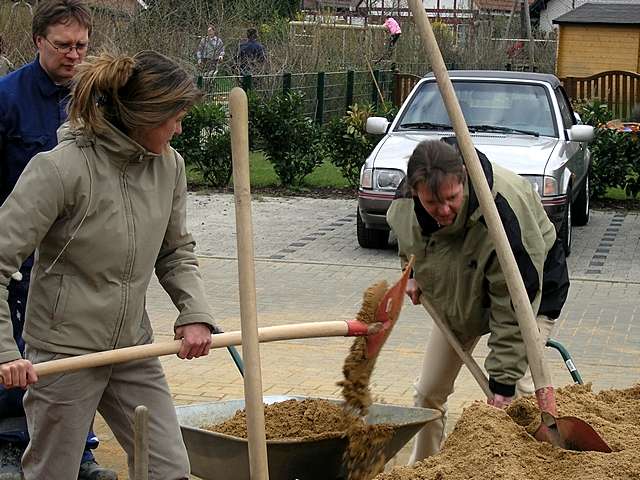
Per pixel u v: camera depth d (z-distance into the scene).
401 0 32.56
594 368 7.74
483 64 28.06
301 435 4.81
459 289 4.73
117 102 3.72
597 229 13.79
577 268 11.37
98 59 3.73
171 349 3.91
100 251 3.81
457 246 4.68
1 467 5.19
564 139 11.97
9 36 18.31
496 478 3.83
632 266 11.54
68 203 3.75
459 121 4.38
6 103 5.11
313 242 12.66
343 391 4.39
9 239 3.67
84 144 3.78
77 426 3.94
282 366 7.72
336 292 10.20
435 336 5.16
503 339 4.60
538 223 4.73
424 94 12.69
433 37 4.45
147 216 3.88
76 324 3.86
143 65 3.73
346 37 26.05
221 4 23.38
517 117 12.20
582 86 23.47
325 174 18.38
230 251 12.10
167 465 3.95
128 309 3.91
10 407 5.20
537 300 4.57
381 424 4.50
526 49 29.98
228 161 16.53
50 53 5.09
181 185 4.10
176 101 3.72
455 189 4.37
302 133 16.59
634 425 4.55
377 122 12.44
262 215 14.45
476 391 7.18
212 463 4.38
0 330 3.66
